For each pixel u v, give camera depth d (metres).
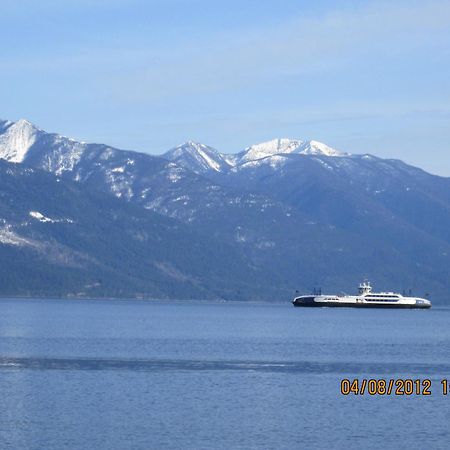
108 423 169.88
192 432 164.38
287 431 166.75
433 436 164.25
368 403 194.38
